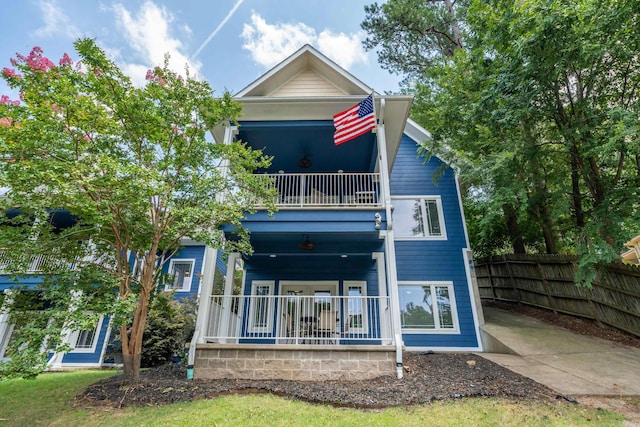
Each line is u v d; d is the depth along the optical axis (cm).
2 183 478
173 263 1225
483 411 426
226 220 646
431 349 961
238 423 409
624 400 452
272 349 633
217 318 768
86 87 578
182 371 718
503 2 905
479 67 1085
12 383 676
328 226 745
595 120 828
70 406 505
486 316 1099
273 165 1044
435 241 1087
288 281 1041
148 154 638
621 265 811
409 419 411
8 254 569
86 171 505
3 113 508
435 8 1723
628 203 810
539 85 857
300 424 404
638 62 812
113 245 665
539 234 1397
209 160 691
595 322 889
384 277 913
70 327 473
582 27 715
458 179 1154
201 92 662
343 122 786
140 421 426
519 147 907
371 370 612
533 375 564
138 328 616
